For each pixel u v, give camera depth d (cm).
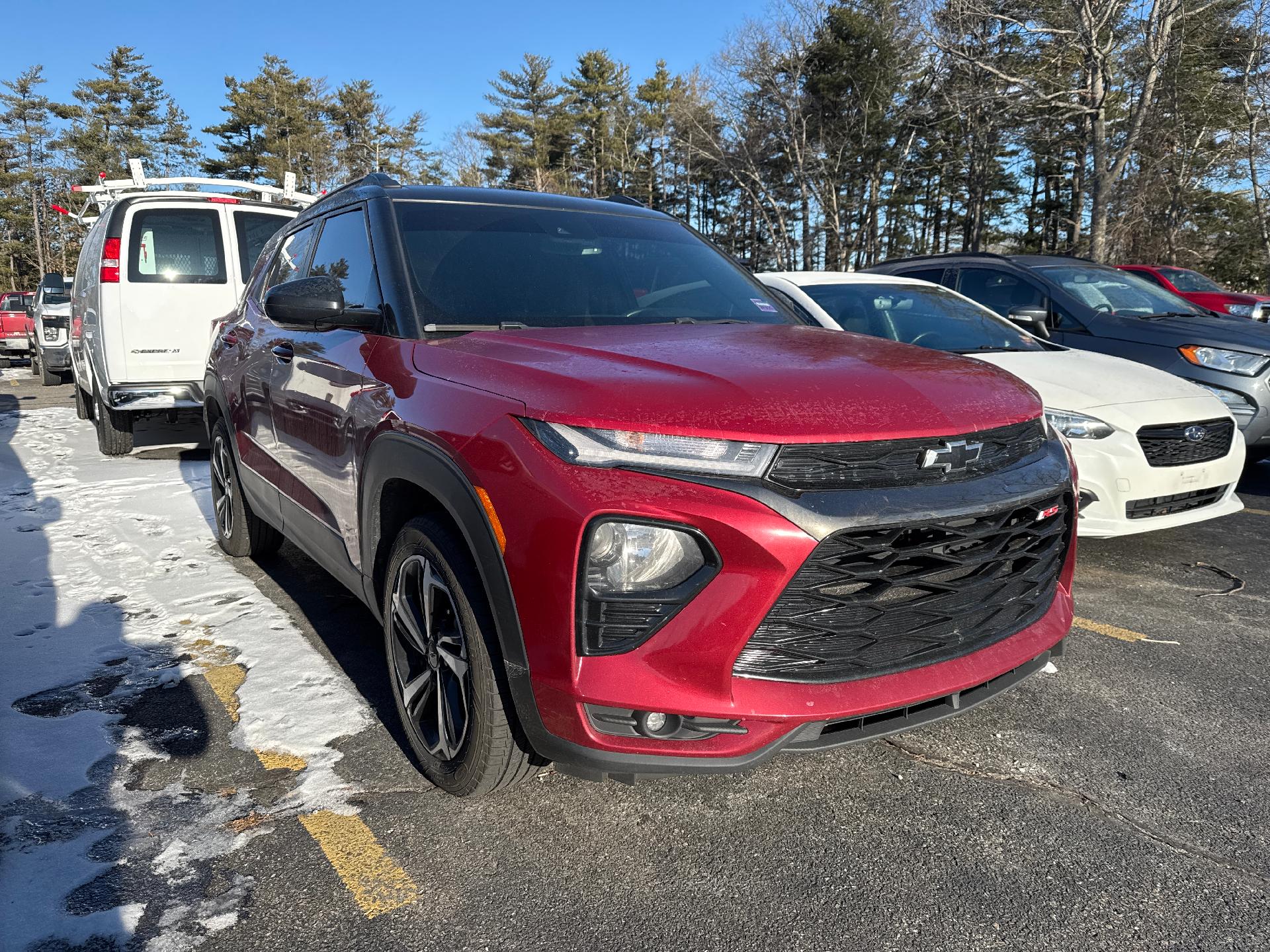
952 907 199
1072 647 350
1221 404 450
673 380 209
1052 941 188
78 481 660
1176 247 3159
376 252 296
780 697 193
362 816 235
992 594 226
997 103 2745
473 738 223
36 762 260
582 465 193
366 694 308
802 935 190
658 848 221
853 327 550
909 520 195
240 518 441
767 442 190
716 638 188
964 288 732
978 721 289
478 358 235
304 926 193
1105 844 222
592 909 199
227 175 6638
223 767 259
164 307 686
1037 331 645
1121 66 2594
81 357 870
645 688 189
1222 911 197
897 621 208
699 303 316
